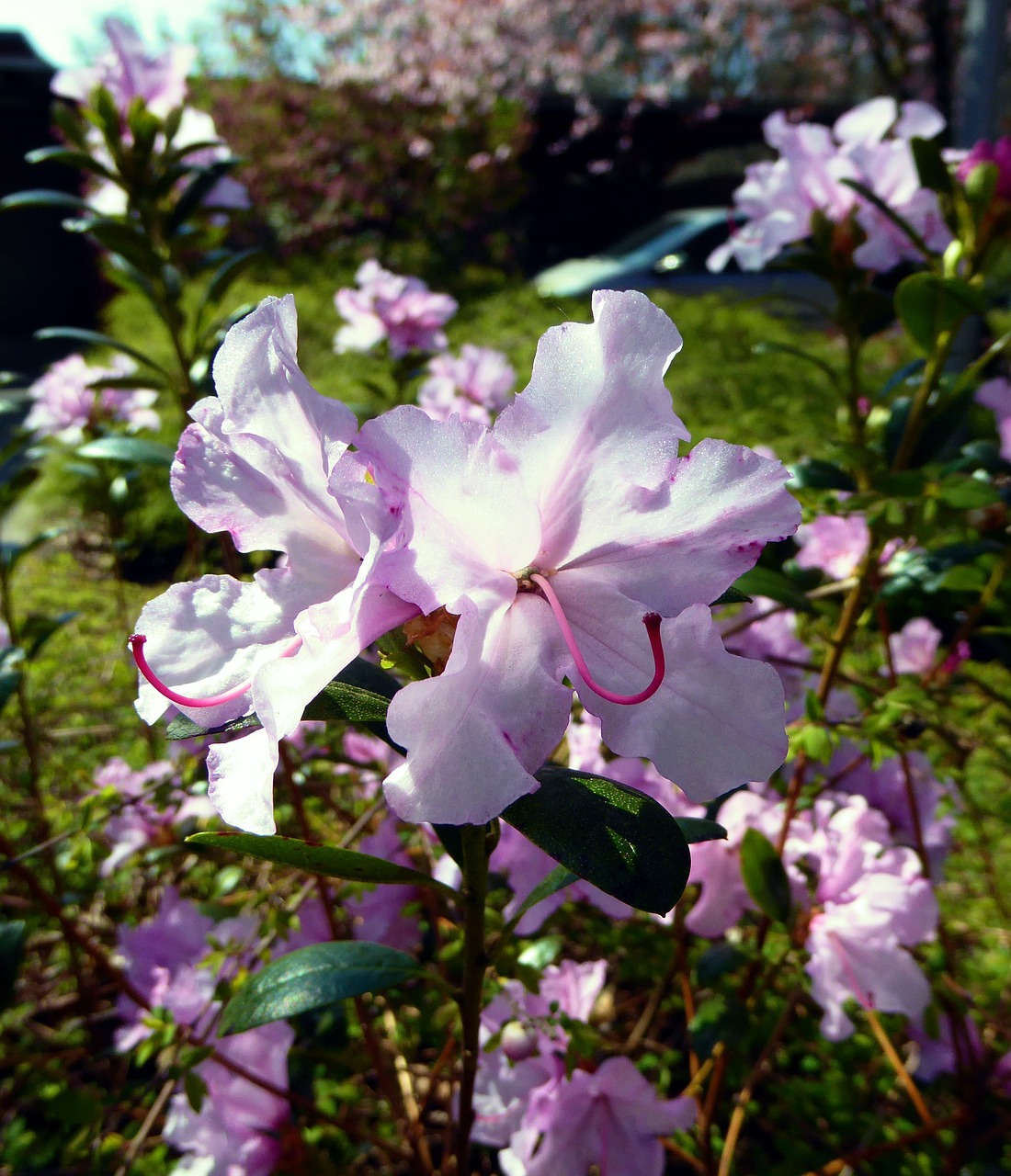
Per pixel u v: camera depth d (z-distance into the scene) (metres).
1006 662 0.25
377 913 0.24
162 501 0.62
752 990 0.25
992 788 0.35
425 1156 0.23
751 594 0.20
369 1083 0.29
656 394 0.11
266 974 0.15
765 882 0.20
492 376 0.41
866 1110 0.28
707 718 0.11
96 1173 0.24
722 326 1.08
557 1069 0.20
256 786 0.11
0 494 0.30
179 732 0.12
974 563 0.25
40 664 0.48
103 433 0.39
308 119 1.89
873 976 0.21
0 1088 0.28
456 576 0.11
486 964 0.15
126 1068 0.27
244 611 0.12
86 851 0.23
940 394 0.23
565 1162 0.20
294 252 1.85
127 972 0.27
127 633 0.44
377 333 0.42
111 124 0.28
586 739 0.23
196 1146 0.22
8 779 0.35
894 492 0.20
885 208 0.22
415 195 1.87
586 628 0.11
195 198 0.29
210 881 0.33
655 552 0.11
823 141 0.25
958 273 0.22
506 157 1.83
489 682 0.11
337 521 0.12
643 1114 0.20
